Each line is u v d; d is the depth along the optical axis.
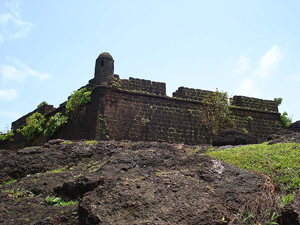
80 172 8.41
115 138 16.34
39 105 24.38
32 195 6.84
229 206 5.32
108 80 17.33
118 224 4.61
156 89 18.69
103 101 16.75
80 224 5.07
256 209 5.36
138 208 4.95
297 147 9.23
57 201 6.52
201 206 5.07
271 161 8.32
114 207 4.97
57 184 7.45
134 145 10.49
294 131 13.29
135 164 7.51
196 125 18.98
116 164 7.59
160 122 17.91
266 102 22.86
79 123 17.78
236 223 5.01
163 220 4.72
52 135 20.00
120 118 16.89
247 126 21.11
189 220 4.79
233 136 13.52
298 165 7.68
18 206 6.18
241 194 5.64
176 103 18.91
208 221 4.81
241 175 6.24
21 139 25.86
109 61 17.80
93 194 5.42
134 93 17.77
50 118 20.33
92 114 16.84
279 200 5.93
